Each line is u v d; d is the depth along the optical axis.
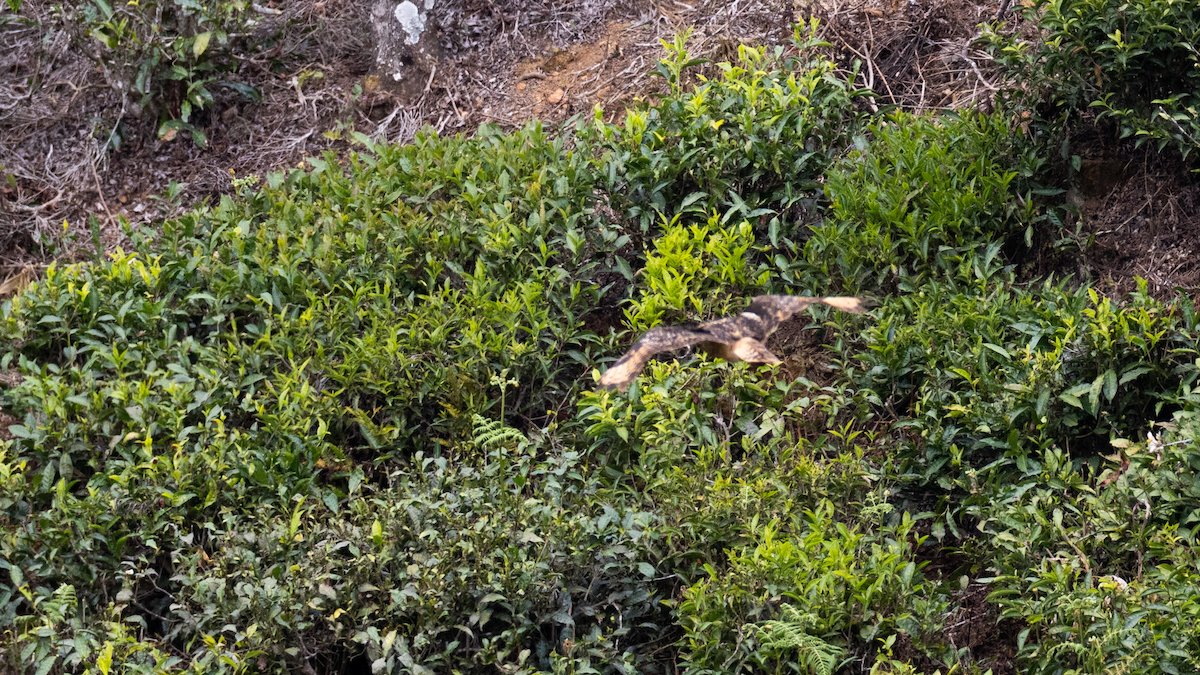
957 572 5.56
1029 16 7.02
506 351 6.33
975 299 6.15
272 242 7.16
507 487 5.69
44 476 5.82
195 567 5.29
